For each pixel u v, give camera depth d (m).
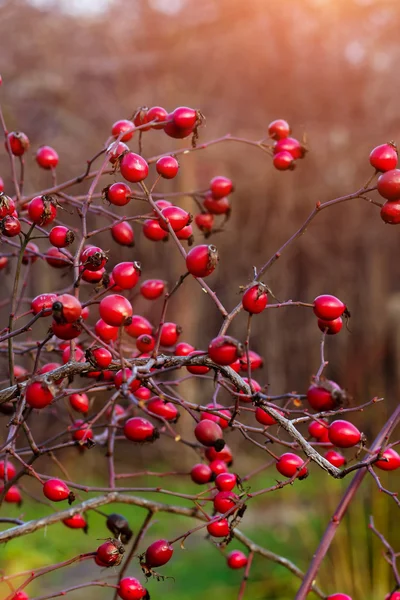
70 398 1.58
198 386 7.07
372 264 7.85
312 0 6.71
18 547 4.59
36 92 6.73
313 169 7.59
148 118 1.49
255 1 6.74
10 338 1.21
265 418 1.27
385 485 3.75
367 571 3.60
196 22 6.90
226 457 1.47
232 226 7.86
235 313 1.09
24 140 1.63
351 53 7.02
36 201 1.22
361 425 4.96
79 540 5.09
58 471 6.91
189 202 6.93
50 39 6.73
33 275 6.64
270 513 5.46
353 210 7.71
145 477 6.98
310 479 5.80
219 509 1.27
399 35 6.82
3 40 6.60
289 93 7.22
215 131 7.27
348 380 7.48
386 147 1.22
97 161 5.18
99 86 7.11
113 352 1.09
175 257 7.58
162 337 1.46
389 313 7.68
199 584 4.28
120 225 1.55
